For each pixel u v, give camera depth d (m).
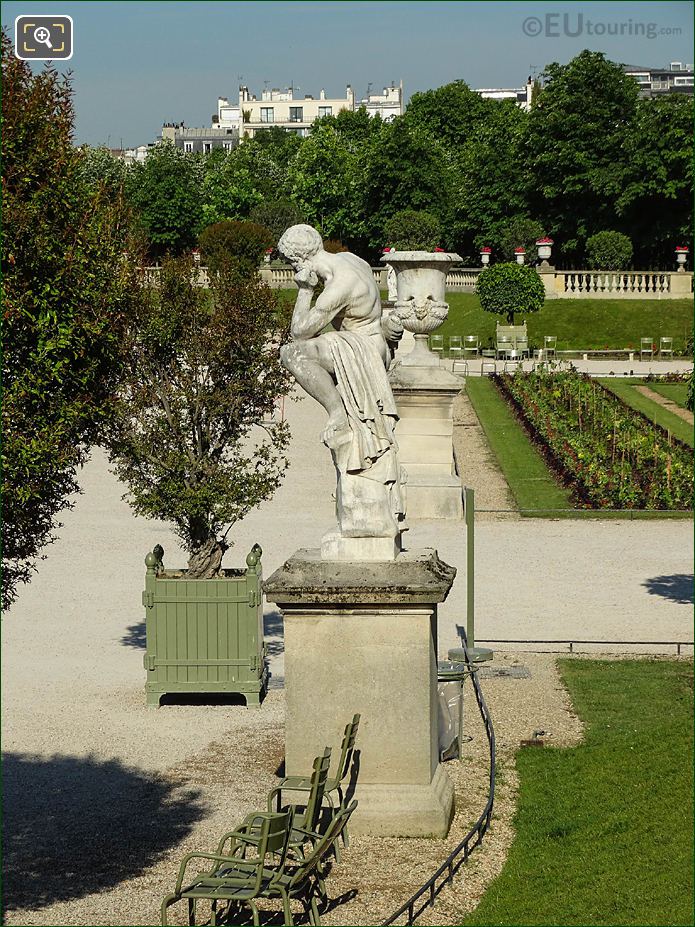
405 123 98.94
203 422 18.84
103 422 13.58
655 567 25.06
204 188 113.56
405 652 12.47
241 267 19.62
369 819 12.48
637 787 13.61
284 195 116.50
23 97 12.12
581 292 71.25
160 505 18.52
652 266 85.38
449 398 29.33
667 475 31.98
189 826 13.13
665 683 17.91
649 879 11.48
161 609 17.11
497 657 19.27
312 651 12.55
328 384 12.62
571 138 84.44
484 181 92.19
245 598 17.08
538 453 37.53
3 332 11.80
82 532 28.53
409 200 97.56
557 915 10.77
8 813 13.55
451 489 29.41
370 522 12.51
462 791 13.84
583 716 16.50
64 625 21.16
